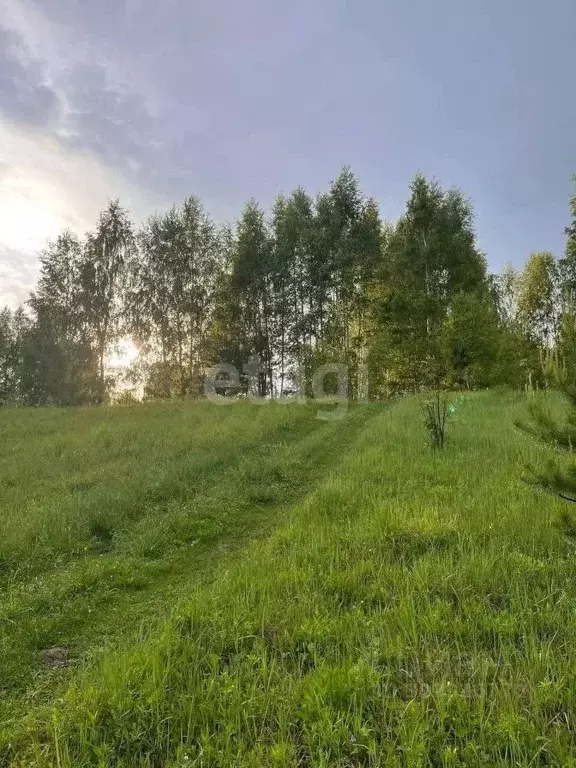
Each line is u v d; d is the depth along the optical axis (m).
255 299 37.44
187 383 37.12
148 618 4.67
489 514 6.32
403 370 33.31
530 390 4.98
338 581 4.77
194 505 7.96
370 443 12.24
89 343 38.50
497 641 3.82
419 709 3.07
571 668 3.39
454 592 4.52
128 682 3.34
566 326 4.61
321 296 35.03
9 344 49.00
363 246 34.50
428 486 7.95
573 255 29.19
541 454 8.61
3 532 6.61
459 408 17.50
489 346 28.28
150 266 37.00
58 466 10.98
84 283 37.25
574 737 2.91
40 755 2.89
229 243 37.00
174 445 12.55
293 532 6.30
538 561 4.97
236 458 11.08
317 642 3.88
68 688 3.59
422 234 36.06
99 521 7.18
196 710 3.20
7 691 3.69
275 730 3.08
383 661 3.64
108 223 37.09
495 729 2.90
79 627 4.61
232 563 5.89
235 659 3.70
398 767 2.71
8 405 37.31
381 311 34.97
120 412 21.20
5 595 5.17
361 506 7.18
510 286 46.03
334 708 3.14
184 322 37.44
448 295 36.28
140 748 2.94
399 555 5.50
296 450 12.07
